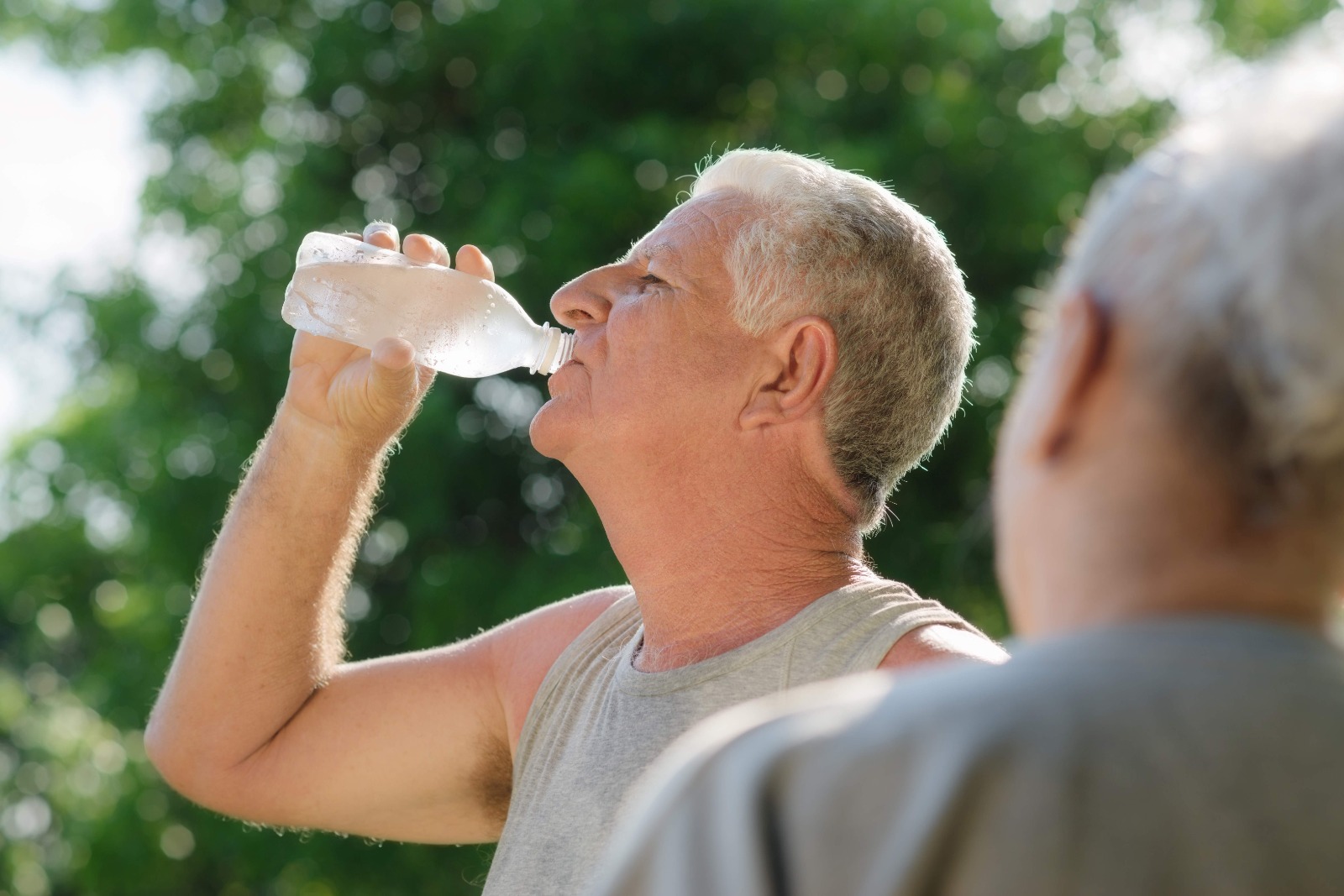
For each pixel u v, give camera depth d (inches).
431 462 278.1
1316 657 26.0
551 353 78.2
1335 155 25.8
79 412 378.6
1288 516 26.4
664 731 65.0
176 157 354.6
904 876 24.0
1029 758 24.5
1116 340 27.6
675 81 307.6
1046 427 28.5
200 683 81.0
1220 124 28.1
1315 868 24.1
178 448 315.6
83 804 434.9
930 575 273.0
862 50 311.6
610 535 73.0
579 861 64.3
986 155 297.3
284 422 80.5
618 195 273.0
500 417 293.6
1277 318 25.5
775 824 25.5
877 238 73.7
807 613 65.1
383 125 327.3
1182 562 26.9
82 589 433.1
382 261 79.4
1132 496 27.2
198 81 357.7
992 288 297.6
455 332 79.4
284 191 318.0
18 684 590.2
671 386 71.7
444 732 81.2
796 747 26.1
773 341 72.0
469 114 324.8
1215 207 26.6
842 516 72.4
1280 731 24.9
